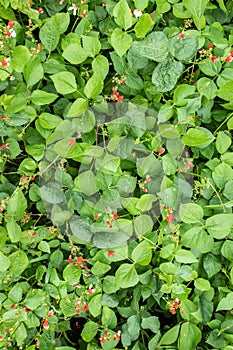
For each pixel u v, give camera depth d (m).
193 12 1.40
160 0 1.43
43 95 1.35
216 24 1.48
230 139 1.41
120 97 1.38
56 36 1.39
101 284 1.41
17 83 1.42
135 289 1.44
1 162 1.41
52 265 1.43
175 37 1.39
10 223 1.34
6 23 1.50
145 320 1.45
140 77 1.43
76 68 1.48
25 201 1.35
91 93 1.32
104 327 1.42
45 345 1.46
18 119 1.35
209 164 1.42
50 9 1.49
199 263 1.46
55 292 1.40
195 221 1.36
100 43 1.41
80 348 1.52
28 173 1.39
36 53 1.39
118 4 1.35
